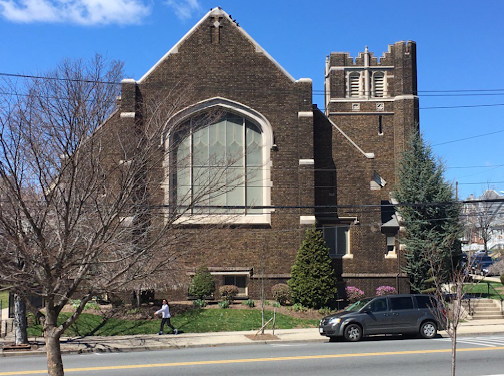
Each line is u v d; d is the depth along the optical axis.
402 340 21.17
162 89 27.98
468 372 14.64
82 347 20.05
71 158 10.02
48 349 9.54
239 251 28.62
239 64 29.33
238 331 23.89
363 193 30.44
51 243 10.19
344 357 16.98
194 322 24.48
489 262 54.03
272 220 28.94
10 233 9.27
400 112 42.25
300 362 16.28
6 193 9.53
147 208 11.62
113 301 26.11
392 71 43.56
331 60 43.88
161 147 12.27
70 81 11.74
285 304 28.16
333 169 30.52
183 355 18.17
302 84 29.62
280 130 29.39
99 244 9.83
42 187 10.02
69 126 10.48
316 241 27.94
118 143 12.05
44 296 9.51
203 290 27.05
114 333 22.89
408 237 30.92
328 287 27.50
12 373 15.23
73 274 11.38
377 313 21.20
